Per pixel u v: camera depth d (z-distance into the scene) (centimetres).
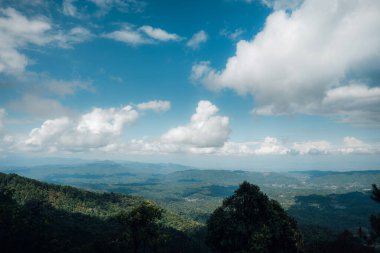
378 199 2519
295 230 4350
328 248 4175
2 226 7912
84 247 7444
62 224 11250
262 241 3928
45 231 8975
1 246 7169
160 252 10244
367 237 2689
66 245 8150
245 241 4209
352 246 3838
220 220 4450
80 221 13188
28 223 8775
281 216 4422
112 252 6912
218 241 4469
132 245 6650
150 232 5272
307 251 4494
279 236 4162
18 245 7500
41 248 7631
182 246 12088
